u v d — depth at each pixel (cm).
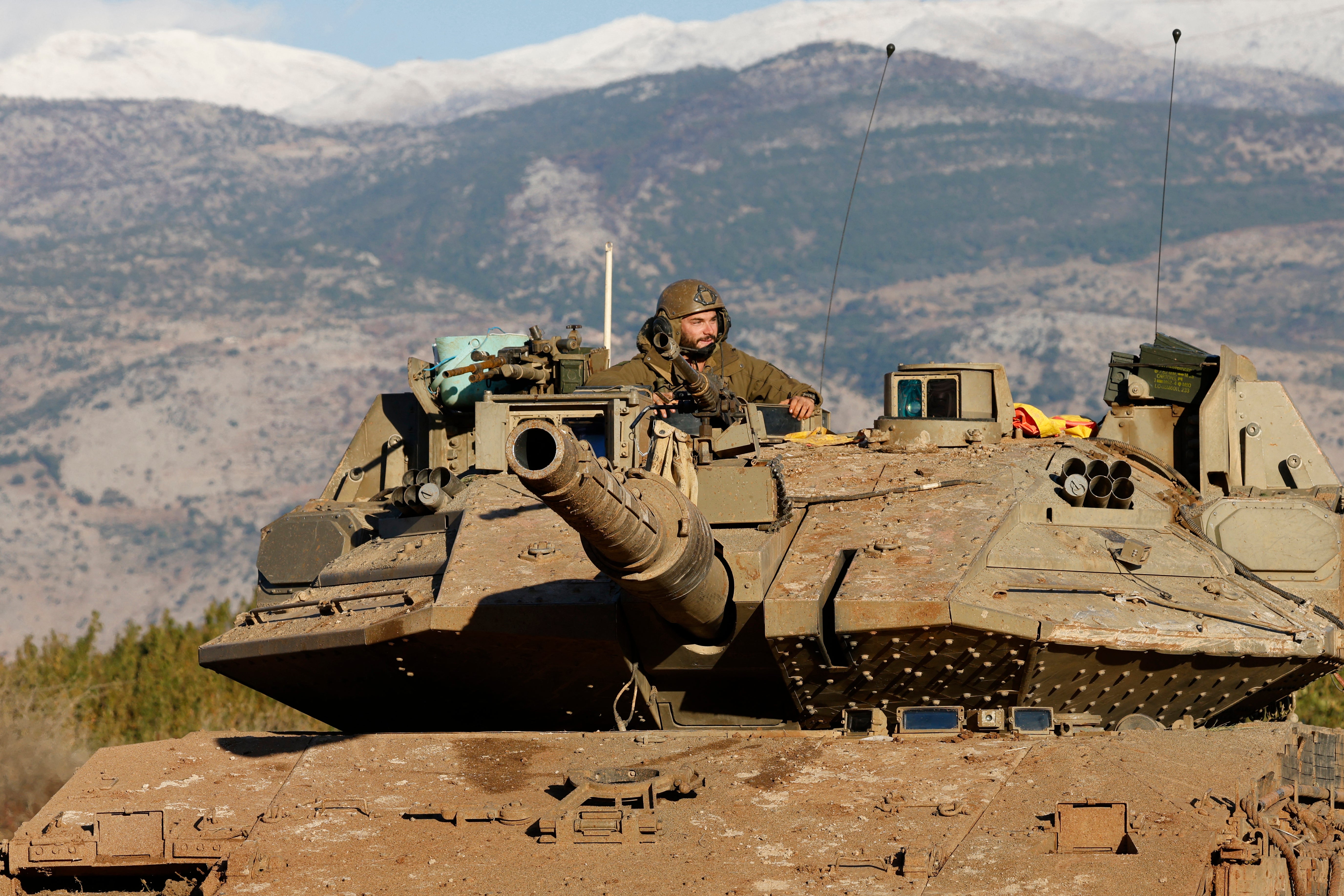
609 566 1803
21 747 4269
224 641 2489
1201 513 2452
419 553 2439
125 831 1767
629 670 2159
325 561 2731
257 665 2450
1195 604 2177
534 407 2375
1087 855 1542
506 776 1861
